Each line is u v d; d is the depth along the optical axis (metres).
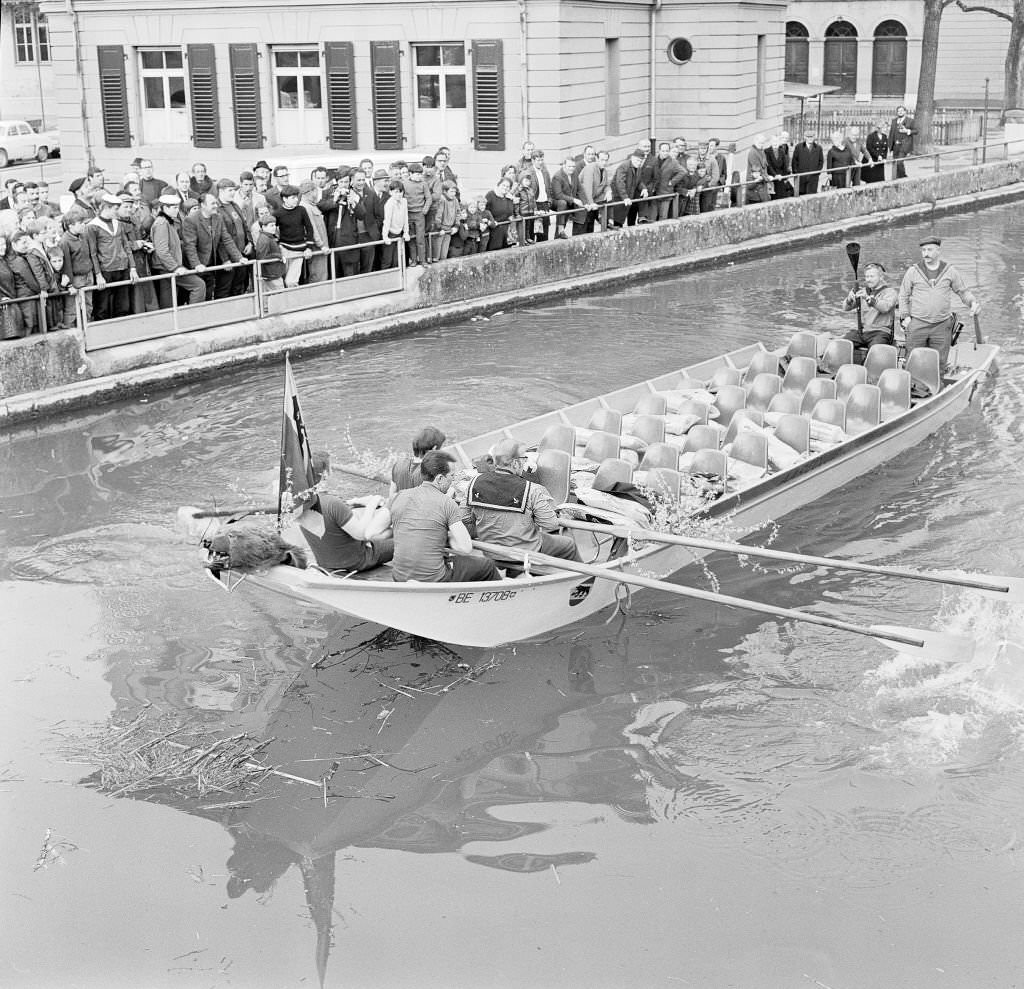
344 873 6.70
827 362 13.80
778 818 7.08
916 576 8.72
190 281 15.70
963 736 7.80
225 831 7.04
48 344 14.25
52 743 7.83
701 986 5.88
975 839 6.84
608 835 6.98
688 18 27.45
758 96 29.92
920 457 12.40
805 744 7.77
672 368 16.05
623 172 21.97
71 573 10.11
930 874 6.59
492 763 7.67
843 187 27.17
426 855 6.84
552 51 23.80
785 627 9.20
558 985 5.90
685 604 9.59
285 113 26.09
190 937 6.24
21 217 14.45
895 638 8.18
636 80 27.50
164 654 8.90
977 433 13.01
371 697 8.40
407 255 18.55
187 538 10.73
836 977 5.91
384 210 17.86
